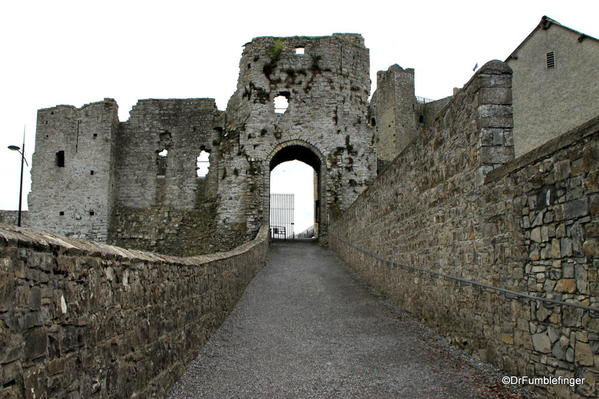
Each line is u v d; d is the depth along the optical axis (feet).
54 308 12.44
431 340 30.78
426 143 35.27
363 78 107.65
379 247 49.49
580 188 17.95
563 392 18.66
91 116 115.65
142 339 18.88
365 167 102.89
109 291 15.92
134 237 112.16
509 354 22.80
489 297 24.90
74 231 111.65
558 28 69.41
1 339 10.27
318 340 31.55
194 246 109.29
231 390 22.82
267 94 103.14
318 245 96.73
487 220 25.31
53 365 12.28
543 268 20.33
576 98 66.28
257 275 58.39
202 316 29.68
